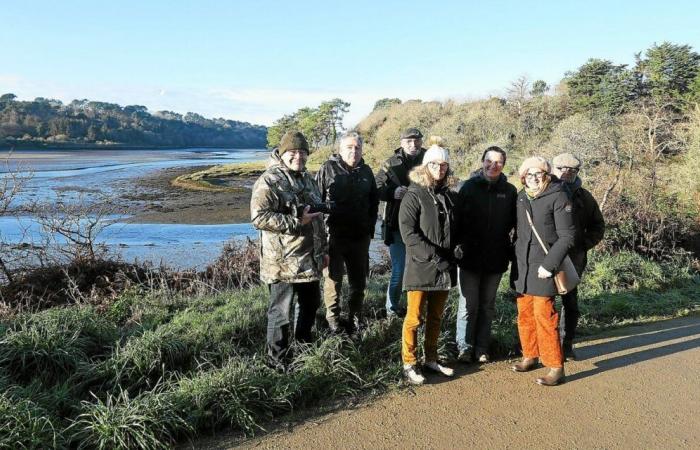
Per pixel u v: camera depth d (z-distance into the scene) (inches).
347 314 210.1
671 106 1186.6
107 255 447.5
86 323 182.4
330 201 175.8
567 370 174.7
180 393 138.8
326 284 187.5
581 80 1428.4
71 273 321.1
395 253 202.5
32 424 122.3
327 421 139.8
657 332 217.8
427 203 157.8
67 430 126.1
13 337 158.9
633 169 599.5
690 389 159.5
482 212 171.2
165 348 165.6
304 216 151.3
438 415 142.3
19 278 318.7
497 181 171.5
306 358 160.1
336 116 2787.9
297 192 158.2
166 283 298.7
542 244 160.1
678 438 131.3
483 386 160.9
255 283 321.1
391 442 128.7
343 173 180.7
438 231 157.6
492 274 175.5
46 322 174.7
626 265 319.0
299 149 157.5
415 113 1804.9
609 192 410.9
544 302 160.9
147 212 885.8
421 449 125.7
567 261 160.4
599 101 1352.1
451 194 169.3
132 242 607.2
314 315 172.4
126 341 180.1
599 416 142.2
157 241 619.5
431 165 157.3
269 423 139.3
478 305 179.0
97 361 164.2
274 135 3253.0
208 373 150.9
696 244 423.2
